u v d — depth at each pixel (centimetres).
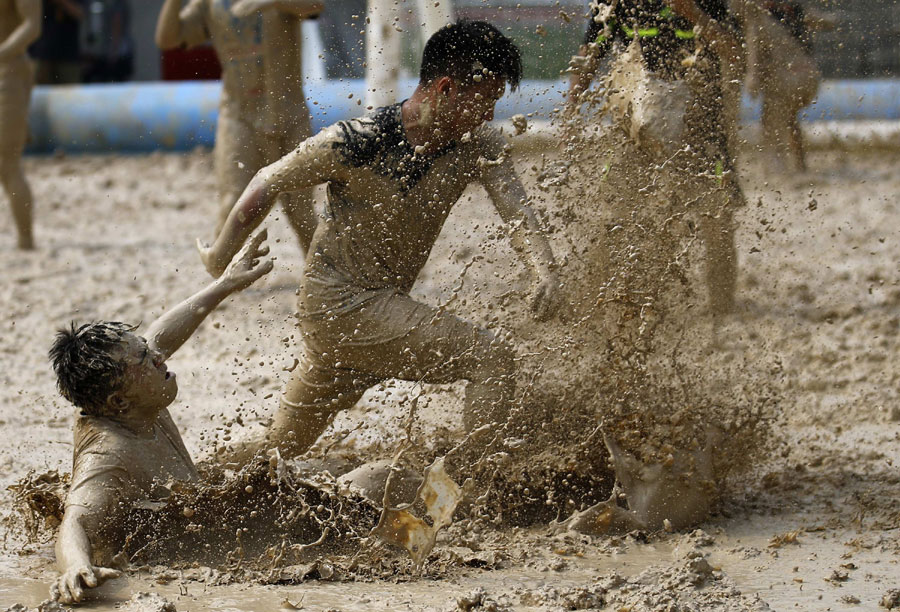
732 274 1786
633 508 1309
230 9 2227
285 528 1262
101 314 2528
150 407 1223
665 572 1162
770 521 1338
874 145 3741
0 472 1545
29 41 3123
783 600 1110
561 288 1338
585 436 1387
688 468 1335
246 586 1146
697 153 1625
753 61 1823
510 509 1338
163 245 3425
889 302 2373
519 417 1376
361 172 1316
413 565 1182
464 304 1512
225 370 2103
